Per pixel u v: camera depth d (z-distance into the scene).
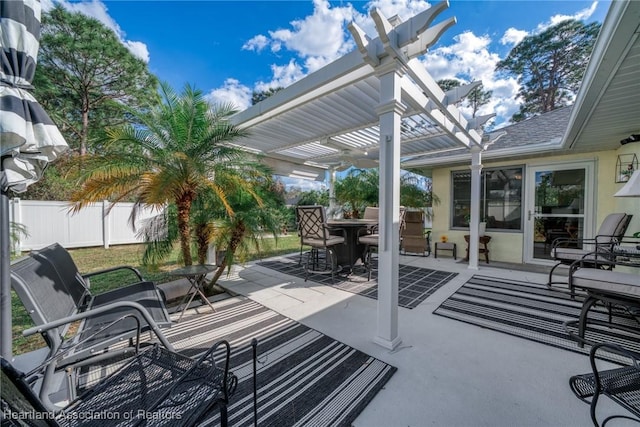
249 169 3.58
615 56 2.11
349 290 3.86
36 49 1.48
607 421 1.36
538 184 5.64
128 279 4.42
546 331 2.49
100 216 7.77
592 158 5.03
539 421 1.45
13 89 1.32
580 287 2.30
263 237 3.77
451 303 3.28
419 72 2.67
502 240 6.05
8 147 1.28
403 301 3.36
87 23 8.62
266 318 2.87
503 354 2.11
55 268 2.02
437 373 1.87
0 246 1.48
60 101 9.15
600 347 1.27
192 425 1.05
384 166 2.28
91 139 2.99
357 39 2.08
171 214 3.58
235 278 4.52
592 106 3.02
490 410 1.53
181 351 2.19
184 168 3.12
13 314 3.09
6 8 1.34
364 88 3.24
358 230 5.07
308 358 2.07
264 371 1.91
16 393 0.91
